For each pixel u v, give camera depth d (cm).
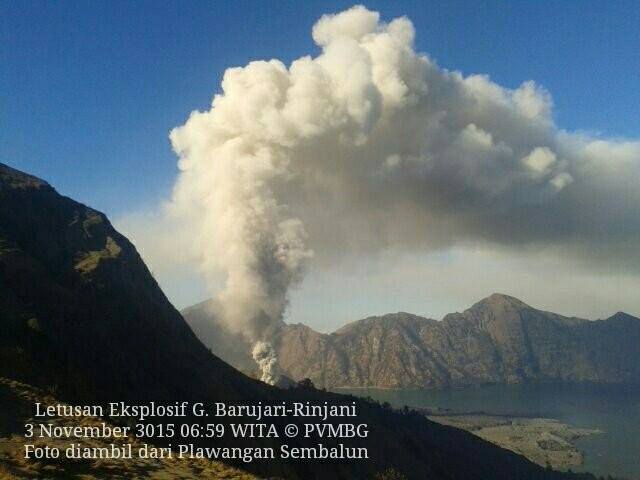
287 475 5750
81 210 10250
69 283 6912
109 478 1975
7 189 8706
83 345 5284
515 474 12975
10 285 5519
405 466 8781
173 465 2417
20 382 3102
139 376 5659
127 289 8238
